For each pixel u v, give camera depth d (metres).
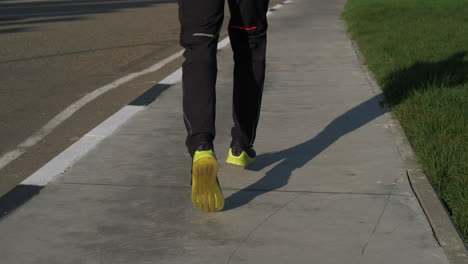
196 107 2.78
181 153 3.98
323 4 18.23
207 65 2.82
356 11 14.18
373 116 4.80
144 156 3.92
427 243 2.68
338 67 7.15
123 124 4.71
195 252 2.63
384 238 2.73
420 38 9.02
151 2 21.39
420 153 3.69
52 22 14.10
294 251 2.62
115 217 2.98
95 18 15.12
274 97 5.57
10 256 2.62
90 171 3.63
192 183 2.79
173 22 14.05
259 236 2.77
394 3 16.33
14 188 3.36
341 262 2.53
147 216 2.99
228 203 3.13
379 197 3.19
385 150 3.95
